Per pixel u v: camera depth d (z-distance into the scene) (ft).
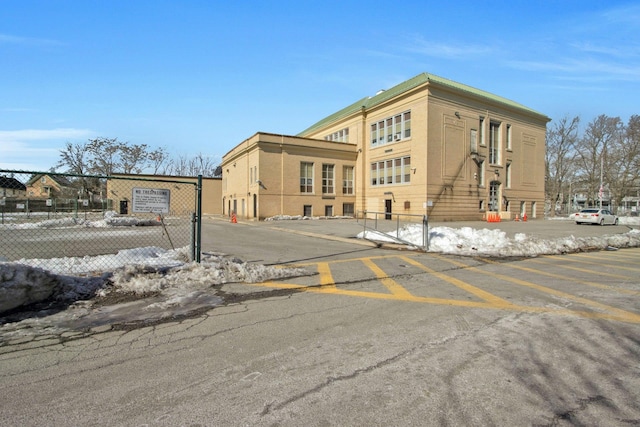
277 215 101.40
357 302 18.16
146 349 12.28
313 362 11.25
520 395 9.24
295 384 9.86
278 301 18.24
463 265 29.19
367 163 113.39
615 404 8.82
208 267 23.29
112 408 8.71
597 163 158.51
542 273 26.11
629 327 14.40
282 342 12.90
